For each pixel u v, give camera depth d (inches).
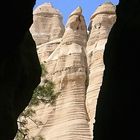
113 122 723.4
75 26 3425.2
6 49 741.3
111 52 752.3
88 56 3282.5
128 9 740.0
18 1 728.3
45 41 3676.2
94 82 3139.8
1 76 773.3
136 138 698.2
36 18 3823.8
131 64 715.4
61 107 3061.0
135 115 703.7
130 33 717.9
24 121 1641.2
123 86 719.7
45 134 2913.4
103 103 749.9
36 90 1614.2
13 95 812.6
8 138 774.5
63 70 3161.9
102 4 3535.9
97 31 3400.6
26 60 856.3
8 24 727.1
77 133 2920.8
